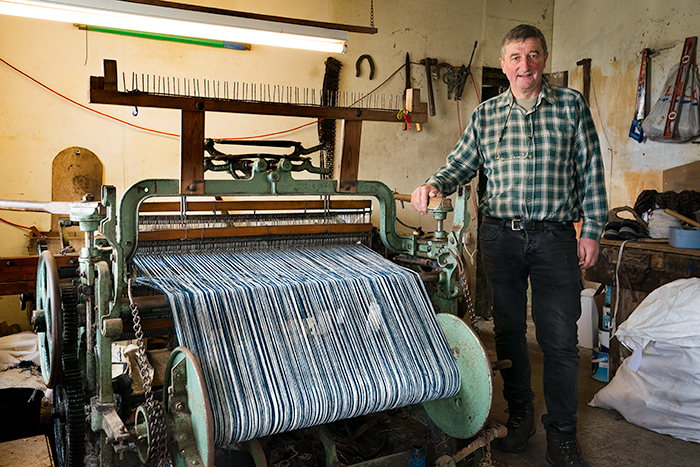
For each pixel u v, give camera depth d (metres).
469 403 1.89
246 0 4.07
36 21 3.55
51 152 3.69
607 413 2.83
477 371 1.85
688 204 3.41
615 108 4.68
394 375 1.82
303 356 1.76
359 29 2.72
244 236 2.32
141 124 3.91
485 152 2.34
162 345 3.50
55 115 3.68
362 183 2.38
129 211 1.87
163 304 1.76
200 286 1.86
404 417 2.46
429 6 4.78
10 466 1.96
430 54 4.84
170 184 1.93
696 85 3.96
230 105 1.90
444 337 2.00
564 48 5.19
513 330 2.44
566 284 2.21
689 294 2.61
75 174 3.76
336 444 2.12
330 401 1.69
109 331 1.74
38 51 3.59
